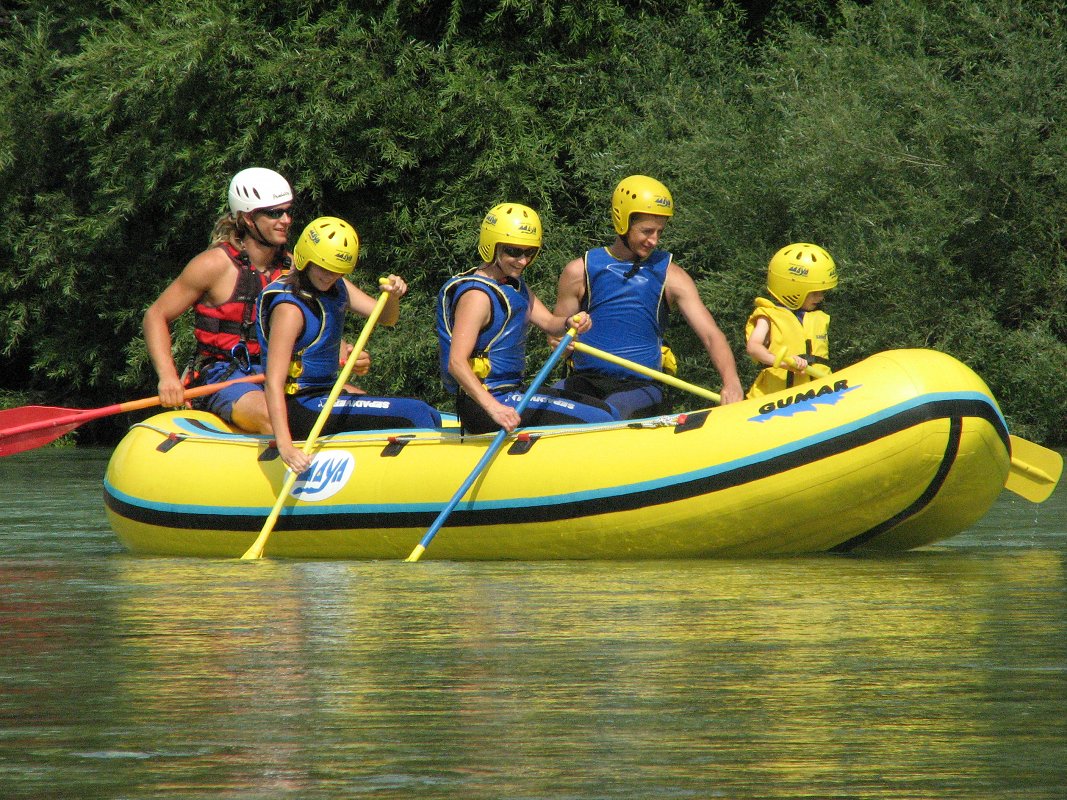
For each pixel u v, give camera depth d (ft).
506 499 75.82
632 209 84.99
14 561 78.84
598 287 86.12
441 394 204.13
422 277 206.80
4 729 42.11
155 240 221.46
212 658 50.90
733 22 210.79
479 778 37.32
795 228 179.93
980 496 75.61
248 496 81.05
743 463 72.69
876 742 40.24
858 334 172.55
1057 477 80.02
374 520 78.18
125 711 43.88
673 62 202.28
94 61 199.41
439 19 214.28
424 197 207.92
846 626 55.88
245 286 89.35
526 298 80.02
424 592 64.90
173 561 78.43
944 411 72.02
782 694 45.37
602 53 204.64
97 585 68.59
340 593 64.95
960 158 172.14
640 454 74.33
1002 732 41.14
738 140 185.57
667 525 73.77
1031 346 164.04
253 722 42.57
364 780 37.22
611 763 38.47
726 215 182.60
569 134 205.98
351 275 206.18
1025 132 167.22
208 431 86.74
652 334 86.63
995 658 50.11
